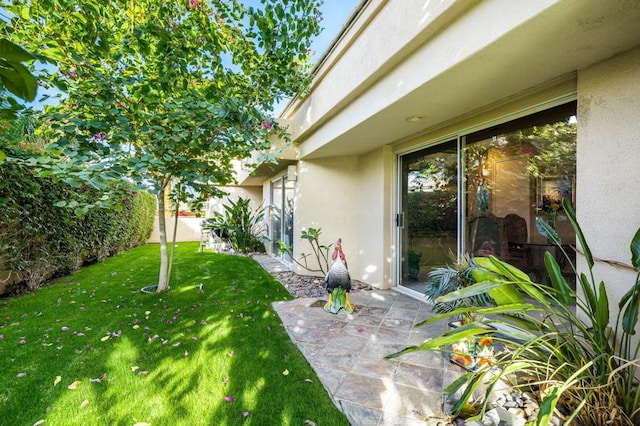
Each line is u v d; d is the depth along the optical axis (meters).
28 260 4.80
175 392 2.28
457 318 3.60
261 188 12.77
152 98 3.83
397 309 4.24
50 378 2.45
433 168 4.49
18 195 4.34
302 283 5.79
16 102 1.34
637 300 1.74
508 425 1.93
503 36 2.03
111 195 3.63
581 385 1.86
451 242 4.17
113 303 4.32
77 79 3.66
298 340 3.20
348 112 4.27
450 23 2.46
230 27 4.20
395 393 2.28
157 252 9.40
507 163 3.41
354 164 6.23
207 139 4.05
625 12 1.75
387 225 5.33
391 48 3.03
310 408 2.11
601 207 2.31
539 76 2.62
